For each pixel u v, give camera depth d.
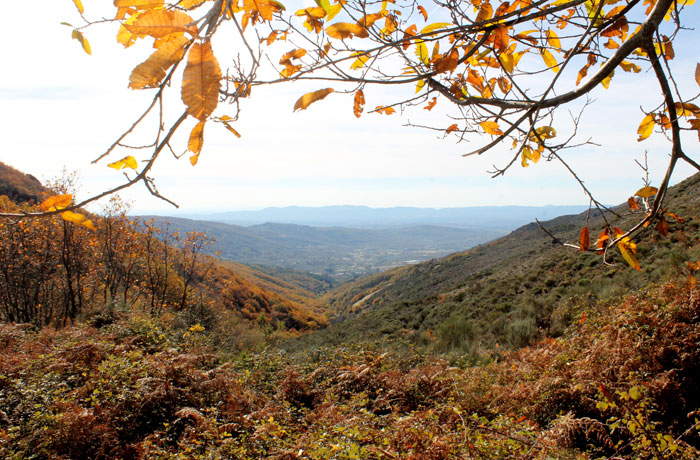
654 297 4.57
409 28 0.69
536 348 6.77
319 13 0.60
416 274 55.84
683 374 3.29
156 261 14.71
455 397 4.59
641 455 2.49
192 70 0.36
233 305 23.30
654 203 0.68
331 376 6.58
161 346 7.07
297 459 3.36
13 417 3.91
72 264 11.59
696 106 0.67
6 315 10.62
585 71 0.80
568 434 3.11
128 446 3.81
